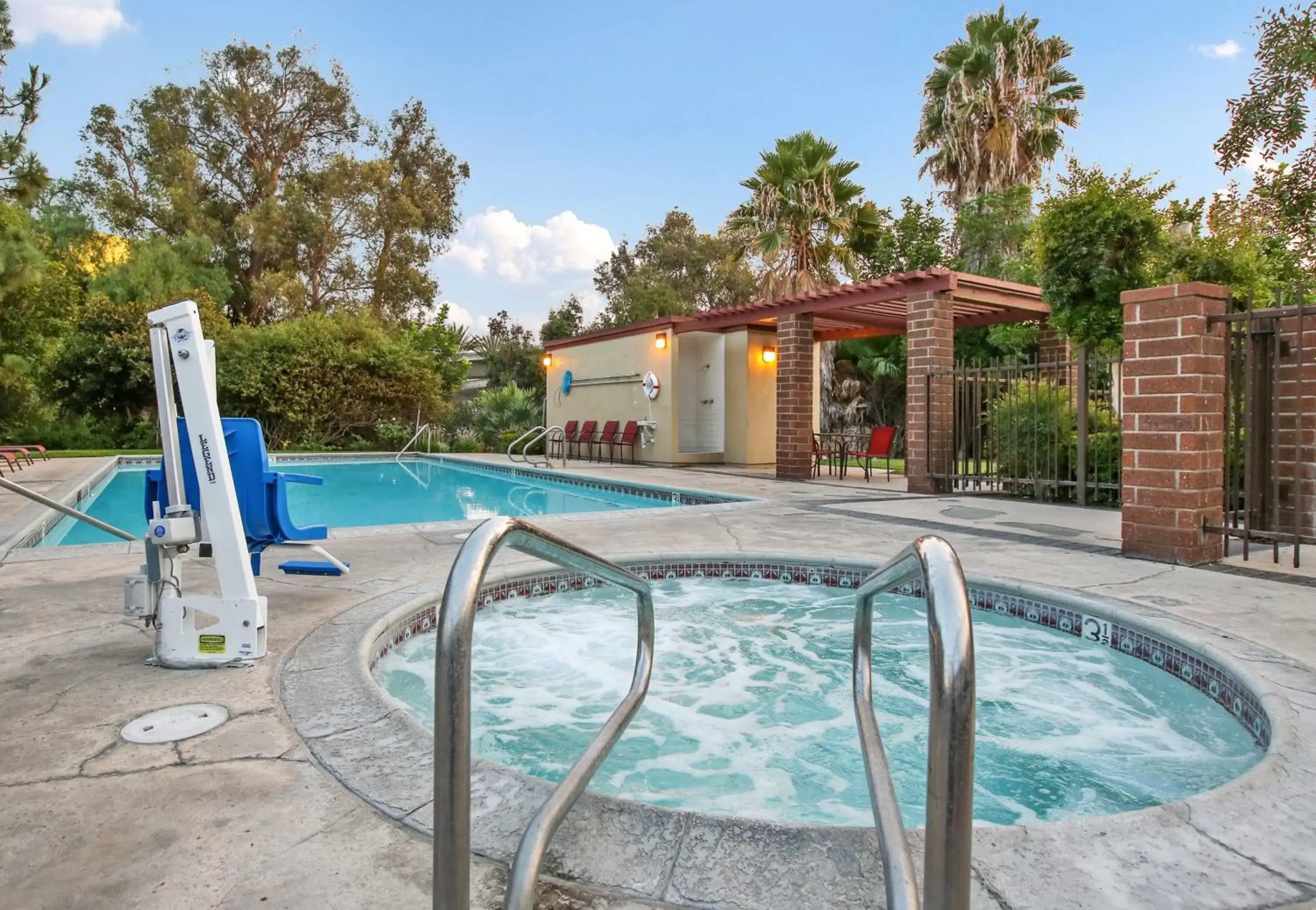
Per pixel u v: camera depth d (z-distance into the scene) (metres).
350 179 24.33
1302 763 1.82
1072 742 2.63
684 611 4.26
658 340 13.57
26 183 9.55
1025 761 2.49
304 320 19.22
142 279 21.02
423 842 1.52
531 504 9.71
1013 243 16.45
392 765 1.86
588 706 3.03
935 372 8.94
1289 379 5.12
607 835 1.54
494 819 1.62
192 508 2.78
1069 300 8.71
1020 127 17.00
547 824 1.27
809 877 1.41
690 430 14.88
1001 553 4.74
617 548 4.94
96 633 3.02
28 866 1.42
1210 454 4.45
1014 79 17.00
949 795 0.87
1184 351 4.38
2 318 14.43
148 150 24.62
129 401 17.73
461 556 1.11
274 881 1.38
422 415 19.62
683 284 32.34
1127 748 2.59
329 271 25.17
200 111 24.14
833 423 19.98
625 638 3.82
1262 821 1.57
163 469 2.73
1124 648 3.27
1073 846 1.48
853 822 2.17
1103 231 8.28
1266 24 8.95
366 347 18.91
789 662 3.51
